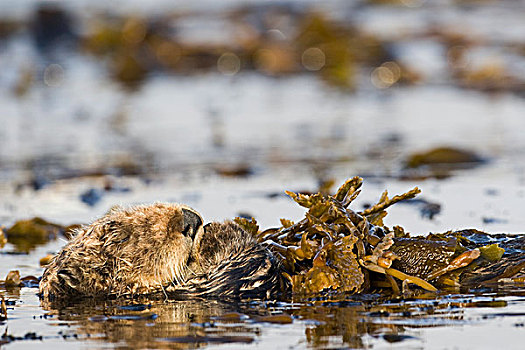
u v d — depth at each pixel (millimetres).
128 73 49969
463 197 20797
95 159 29297
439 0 70125
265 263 12023
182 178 25438
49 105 42188
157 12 68250
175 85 47562
